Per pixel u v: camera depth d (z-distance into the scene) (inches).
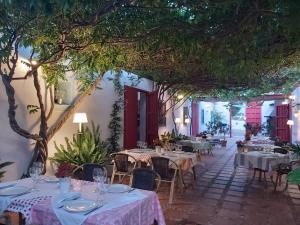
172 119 465.4
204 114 788.6
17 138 185.6
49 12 79.4
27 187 110.5
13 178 181.6
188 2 110.3
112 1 103.2
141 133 369.7
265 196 206.5
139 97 371.9
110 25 128.1
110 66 175.0
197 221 154.4
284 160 234.7
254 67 181.5
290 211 174.2
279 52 154.0
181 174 216.2
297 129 412.5
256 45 143.0
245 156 248.1
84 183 119.3
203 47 145.9
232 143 608.1
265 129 747.4
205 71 274.4
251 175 277.6
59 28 126.4
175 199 194.1
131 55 199.5
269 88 379.6
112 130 296.8
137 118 345.7
